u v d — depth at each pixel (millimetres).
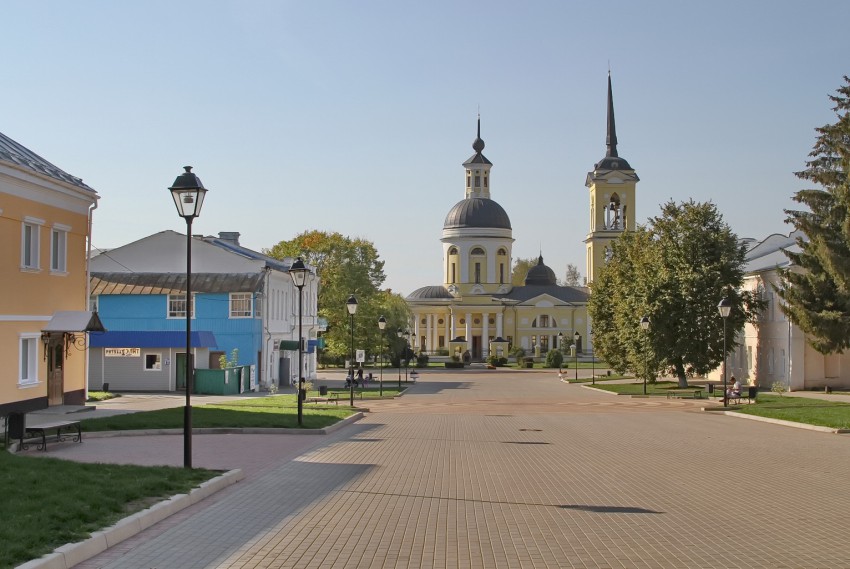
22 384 31406
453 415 37656
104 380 51062
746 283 63000
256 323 56344
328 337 86375
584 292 142000
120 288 55531
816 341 46188
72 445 22703
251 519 13555
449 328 139875
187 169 18641
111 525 11977
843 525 13398
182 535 12328
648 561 11047
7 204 30141
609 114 116062
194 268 57219
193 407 34938
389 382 72375
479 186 144750
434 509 14578
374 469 19438
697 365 54312
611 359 70125
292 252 89188
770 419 33594
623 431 29703
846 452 23406
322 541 12102
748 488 16984
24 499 12680
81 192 35438
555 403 46938
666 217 56531
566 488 16891
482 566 10766
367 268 89062
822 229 45375
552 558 11188
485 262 141000
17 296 30984
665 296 53812
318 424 29391
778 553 11523
